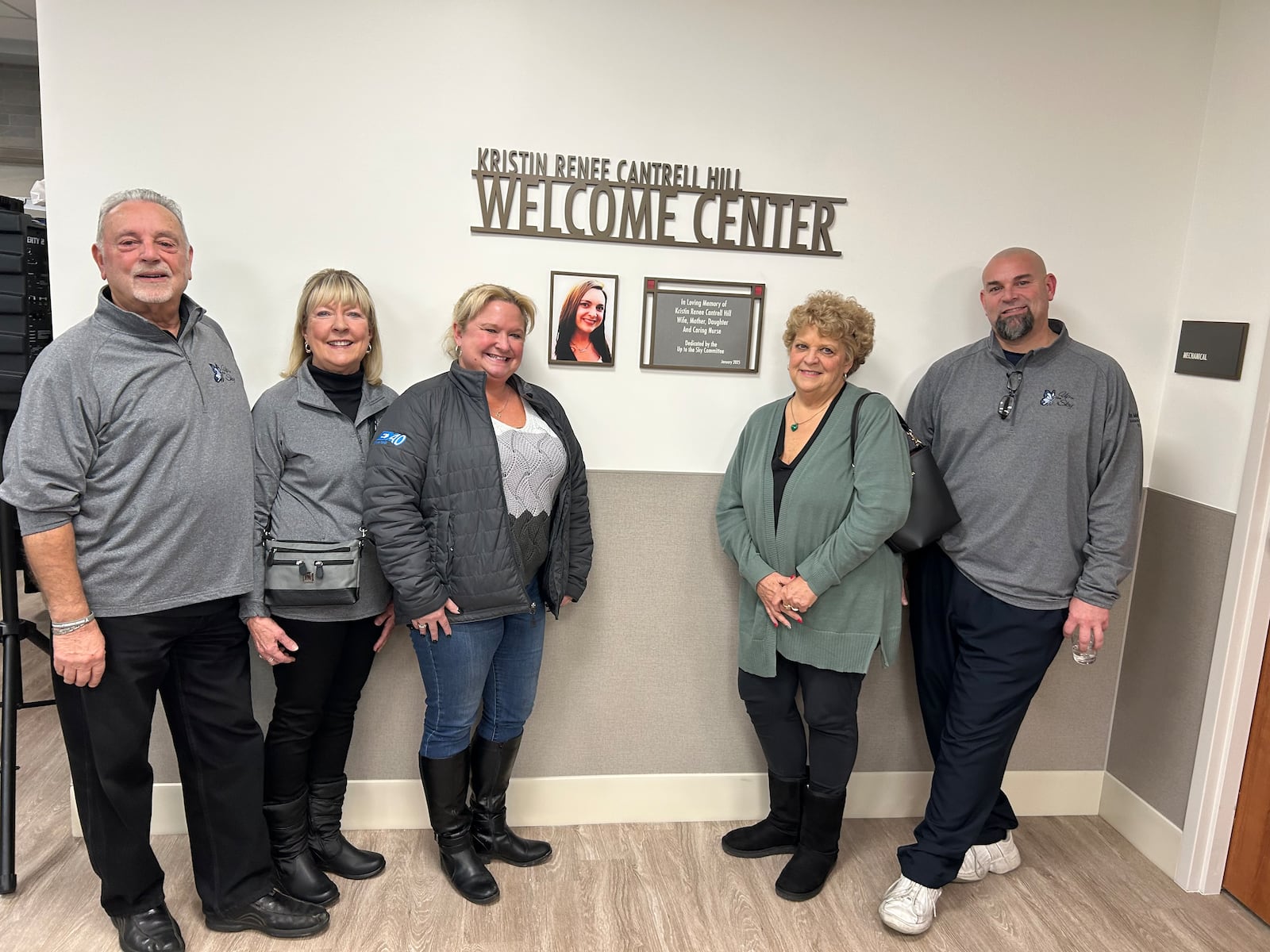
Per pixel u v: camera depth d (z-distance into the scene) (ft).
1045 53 7.38
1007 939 6.78
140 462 5.45
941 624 7.39
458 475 6.20
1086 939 6.80
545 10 6.89
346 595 6.23
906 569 7.75
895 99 7.32
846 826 8.25
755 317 7.48
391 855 7.47
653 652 7.89
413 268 7.09
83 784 5.91
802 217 7.42
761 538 6.89
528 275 7.20
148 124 6.65
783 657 7.15
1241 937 6.88
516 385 6.77
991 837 7.54
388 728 7.68
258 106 6.75
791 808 7.59
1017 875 7.60
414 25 6.80
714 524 7.74
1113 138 7.55
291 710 6.60
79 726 5.80
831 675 6.88
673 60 7.07
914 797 8.39
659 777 8.09
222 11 6.60
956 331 7.70
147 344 5.50
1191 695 7.42
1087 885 7.48
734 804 8.21
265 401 6.39
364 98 6.84
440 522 6.26
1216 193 7.38
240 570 5.99
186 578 5.70
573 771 8.01
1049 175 7.55
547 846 7.54
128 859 6.04
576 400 7.43
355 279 6.44
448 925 6.66
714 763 8.14
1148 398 7.94
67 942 6.26
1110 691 8.40
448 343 6.79
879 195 7.44
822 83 7.23
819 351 6.61
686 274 7.37
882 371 7.71
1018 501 6.76
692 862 7.59
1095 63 7.43
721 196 7.25
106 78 6.56
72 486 5.29
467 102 6.94
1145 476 8.06
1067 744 8.46
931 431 7.39
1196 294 7.56
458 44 6.86
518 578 6.33
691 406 7.55
